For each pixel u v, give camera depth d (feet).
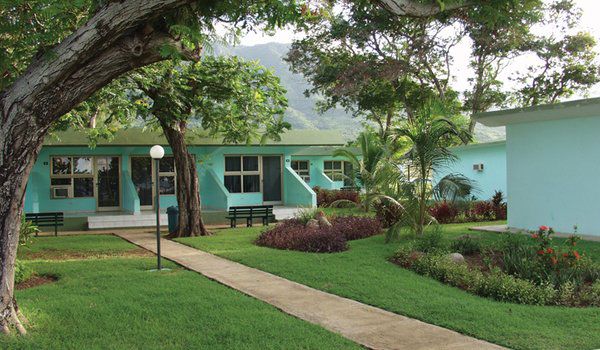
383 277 28.27
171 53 17.98
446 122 42.14
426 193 43.80
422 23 85.35
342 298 24.30
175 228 52.39
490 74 98.99
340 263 32.63
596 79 92.22
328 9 26.50
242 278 29.17
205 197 70.64
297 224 49.19
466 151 74.49
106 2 17.08
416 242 36.63
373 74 87.97
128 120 51.93
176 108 47.06
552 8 87.66
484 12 19.65
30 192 61.46
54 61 17.25
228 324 19.67
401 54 93.86
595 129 40.88
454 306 22.11
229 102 49.65
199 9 20.26
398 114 117.60
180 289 25.85
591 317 20.34
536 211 45.80
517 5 20.71
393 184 45.78
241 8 21.97
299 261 33.65
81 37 17.12
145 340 17.94
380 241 42.24
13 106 17.52
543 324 19.57
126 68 18.28
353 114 107.86
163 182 69.41
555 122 43.96
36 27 22.67
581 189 41.98
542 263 26.81
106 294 24.73
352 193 80.53
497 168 69.72
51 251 40.88
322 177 93.15
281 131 48.49
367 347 17.46
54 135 52.47
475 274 26.37
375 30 87.20
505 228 48.62
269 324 19.63
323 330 18.99
